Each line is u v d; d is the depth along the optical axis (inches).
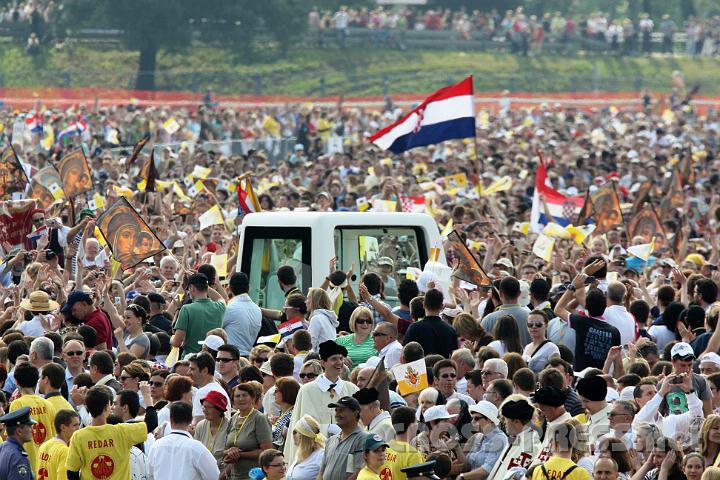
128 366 1831.9
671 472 1537.9
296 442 1657.2
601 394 1600.6
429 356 1825.8
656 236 3481.8
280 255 2415.1
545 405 1510.8
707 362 1867.6
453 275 2379.4
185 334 2146.9
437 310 2005.4
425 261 2448.3
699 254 3447.3
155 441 1672.0
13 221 2824.8
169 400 1717.5
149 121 6653.5
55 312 2193.7
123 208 2529.5
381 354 1989.4
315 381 1701.5
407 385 1713.8
